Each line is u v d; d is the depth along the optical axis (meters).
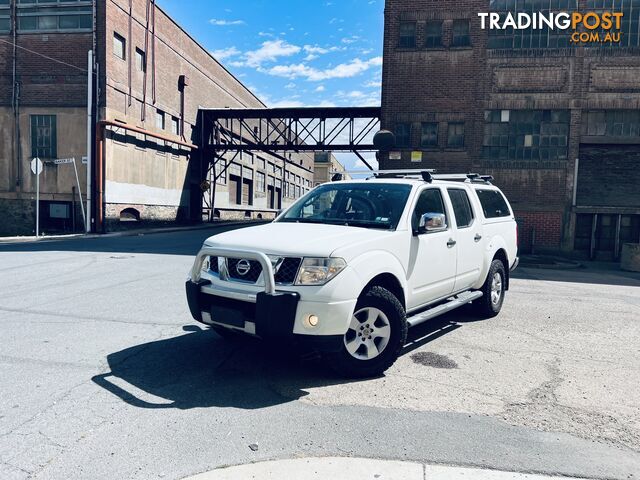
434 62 18.70
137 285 8.55
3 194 22.89
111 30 22.50
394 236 4.68
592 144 18.03
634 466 3.01
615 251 18.08
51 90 22.52
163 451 3.05
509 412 3.75
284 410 3.68
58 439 3.18
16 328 5.75
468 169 18.53
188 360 4.74
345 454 3.07
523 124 18.27
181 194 30.17
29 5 22.42
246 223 36.50
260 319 3.90
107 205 22.48
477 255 6.38
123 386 4.07
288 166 58.00
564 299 8.75
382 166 19.19
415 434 3.35
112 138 22.77
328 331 3.95
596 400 4.02
